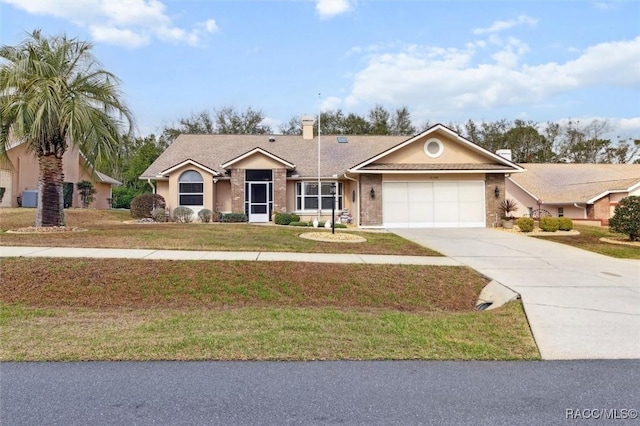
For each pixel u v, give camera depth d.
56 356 4.43
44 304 7.18
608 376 4.16
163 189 22.81
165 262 9.21
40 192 13.82
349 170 18.86
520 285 8.43
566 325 5.94
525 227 17.12
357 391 3.72
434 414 3.32
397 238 14.71
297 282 8.54
